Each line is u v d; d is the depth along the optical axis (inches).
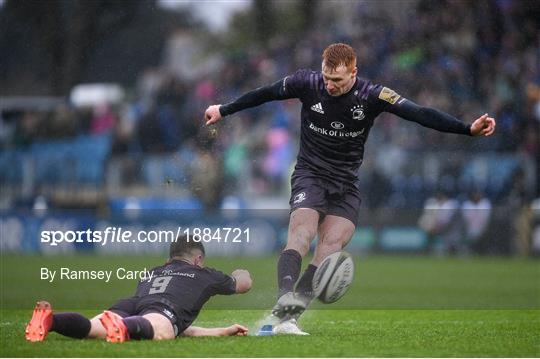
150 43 3216.0
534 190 2787.9
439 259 2669.8
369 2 3154.5
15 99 3122.5
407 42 3068.4
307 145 1018.7
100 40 3169.3
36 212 2719.0
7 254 2623.0
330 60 960.9
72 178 2918.3
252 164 2854.3
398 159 2839.6
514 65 2987.2
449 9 3065.9
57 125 3095.5
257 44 3309.5
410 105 967.6
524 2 3016.7
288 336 939.3
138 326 845.2
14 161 2992.1
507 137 2851.9
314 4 3255.4
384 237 2790.4
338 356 812.6
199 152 2709.2
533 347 898.1
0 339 900.6
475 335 1008.9
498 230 2738.7
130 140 2955.2
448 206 2763.3
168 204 2691.9
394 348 874.1
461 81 2989.7
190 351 815.1
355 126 993.5
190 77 3191.4
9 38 3112.7
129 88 3186.5
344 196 1018.1
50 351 804.6
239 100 1029.8
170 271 917.8
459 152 2829.7
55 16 3117.6
